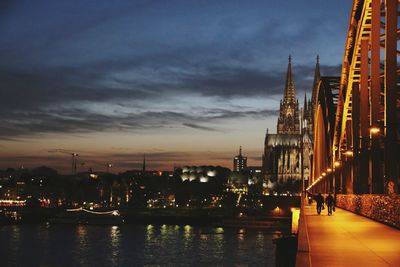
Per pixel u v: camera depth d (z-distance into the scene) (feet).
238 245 509.76
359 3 175.32
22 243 520.83
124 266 376.89
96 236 607.37
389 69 131.85
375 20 157.38
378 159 156.87
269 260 403.54
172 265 380.37
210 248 483.92
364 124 187.52
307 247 65.67
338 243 88.53
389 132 131.13
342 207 251.39
